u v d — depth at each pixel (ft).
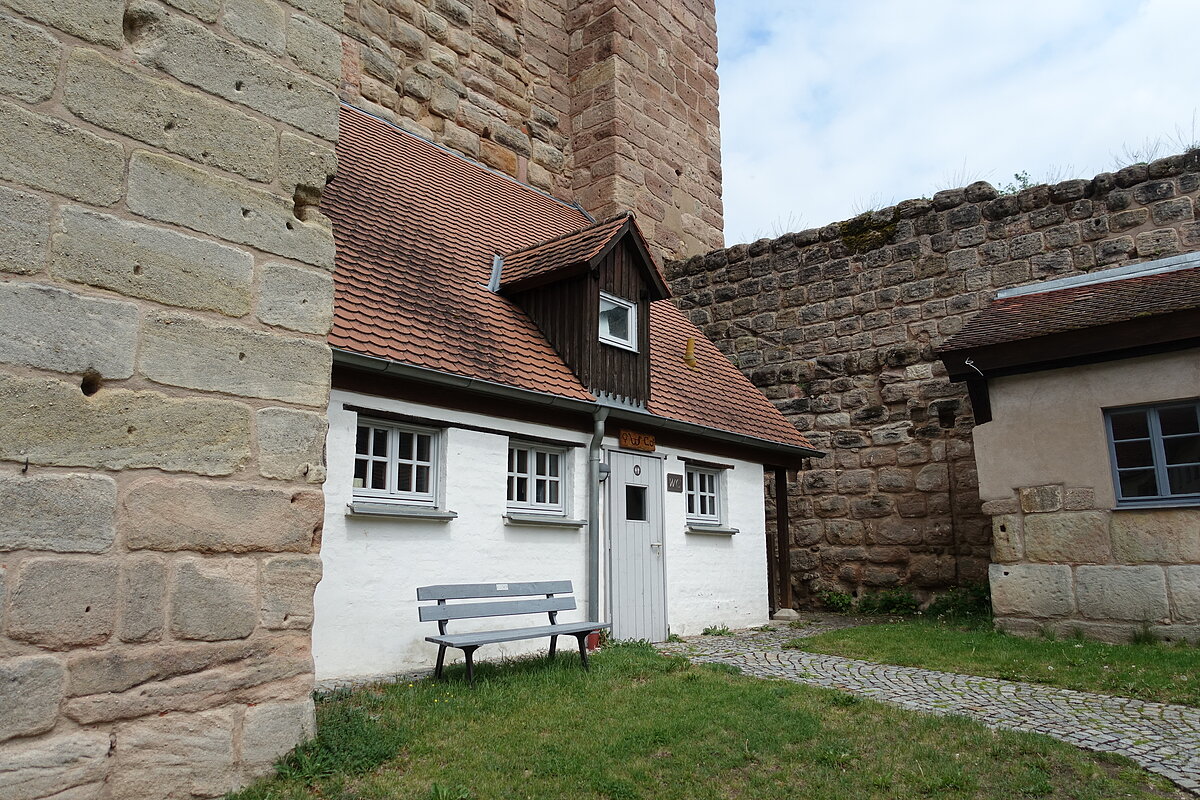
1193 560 27.09
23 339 11.56
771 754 16.14
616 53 52.75
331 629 21.53
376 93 41.32
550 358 29.66
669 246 55.36
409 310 26.32
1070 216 40.29
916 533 42.70
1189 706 20.12
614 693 20.21
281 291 14.84
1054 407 30.50
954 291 43.34
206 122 14.08
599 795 13.98
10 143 11.73
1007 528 30.83
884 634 31.76
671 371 37.45
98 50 12.84
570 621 28.40
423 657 23.67
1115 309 30.25
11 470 11.30
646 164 54.13
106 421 12.29
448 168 40.88
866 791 14.46
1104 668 23.93
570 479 29.22
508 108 49.34
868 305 46.16
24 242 11.71
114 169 12.80
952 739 17.11
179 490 13.01
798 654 27.96
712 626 34.88
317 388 15.20
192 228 13.67
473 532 25.53
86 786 11.51
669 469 33.86
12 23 11.93
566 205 51.24
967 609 39.58
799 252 49.19
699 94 60.75
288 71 15.53
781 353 49.06
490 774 14.47
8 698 10.92
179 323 13.32
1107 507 28.94
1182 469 28.09
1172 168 37.83
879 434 44.73
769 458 40.16
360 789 13.55
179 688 12.67
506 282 31.53
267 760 13.66
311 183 15.66
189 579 12.98
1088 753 16.49
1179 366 28.27
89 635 11.79
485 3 48.75
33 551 11.38
